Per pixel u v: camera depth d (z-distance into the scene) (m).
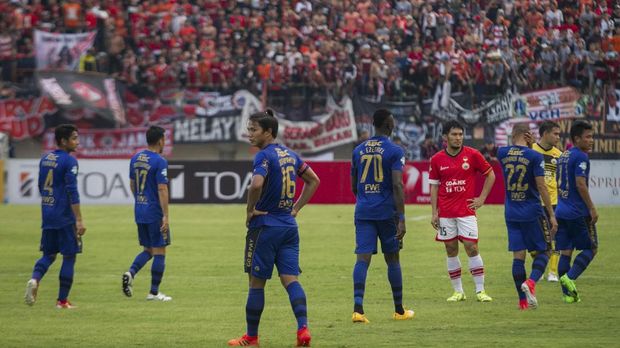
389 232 23.31
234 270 34.94
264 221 19.58
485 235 46.59
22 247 43.12
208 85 71.50
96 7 75.94
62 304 26.31
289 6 77.75
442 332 21.66
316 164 67.12
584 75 70.44
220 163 67.12
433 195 27.00
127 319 24.12
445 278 32.22
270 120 19.80
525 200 25.39
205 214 59.31
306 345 19.64
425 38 74.94
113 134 71.12
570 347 19.53
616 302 26.47
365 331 21.89
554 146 32.53
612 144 69.81
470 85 70.25
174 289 30.16
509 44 73.38
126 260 38.12
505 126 70.25
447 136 26.77
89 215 58.75
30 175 67.88
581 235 26.52
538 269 25.05
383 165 23.16
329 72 71.62
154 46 74.94
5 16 75.31
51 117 71.06
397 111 70.88
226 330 22.33
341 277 32.69
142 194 27.94
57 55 72.88
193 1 77.56
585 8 73.44
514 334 21.30
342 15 77.06
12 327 22.84
